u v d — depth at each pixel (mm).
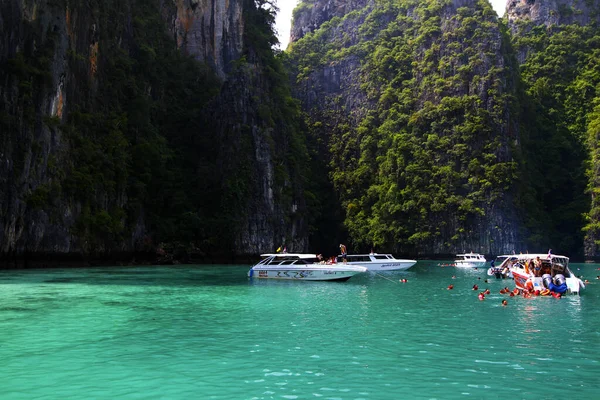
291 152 98562
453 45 114062
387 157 110500
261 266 44031
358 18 141625
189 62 94375
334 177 117250
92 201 63750
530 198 102375
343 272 42219
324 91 134875
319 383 13180
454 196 101438
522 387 12945
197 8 99438
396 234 103250
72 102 64250
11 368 14383
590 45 126250
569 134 114875
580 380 13523
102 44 72750
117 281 39844
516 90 112938
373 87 124375
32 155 55562
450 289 36750
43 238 55969
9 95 54531
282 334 19047
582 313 24578
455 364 14992
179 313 23781
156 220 75500
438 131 108500
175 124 87562
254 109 88688
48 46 59625
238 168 83750
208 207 82562
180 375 13789
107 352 16172
